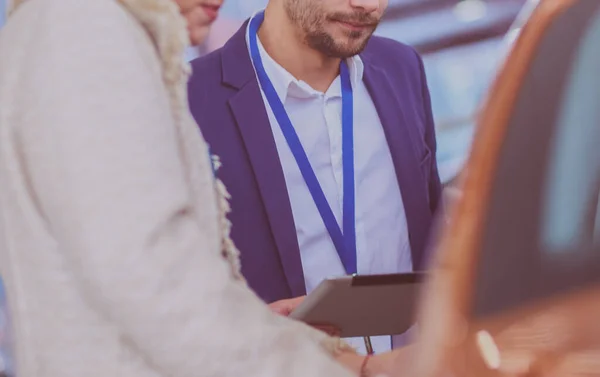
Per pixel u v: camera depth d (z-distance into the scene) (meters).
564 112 0.70
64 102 0.97
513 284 0.68
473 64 4.12
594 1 0.75
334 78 2.52
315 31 2.31
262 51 2.44
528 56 0.75
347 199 2.48
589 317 0.64
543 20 0.76
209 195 1.17
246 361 1.00
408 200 2.52
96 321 1.04
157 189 0.98
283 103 2.47
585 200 0.67
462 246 0.71
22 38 1.05
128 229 0.95
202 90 2.38
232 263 1.28
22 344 1.09
